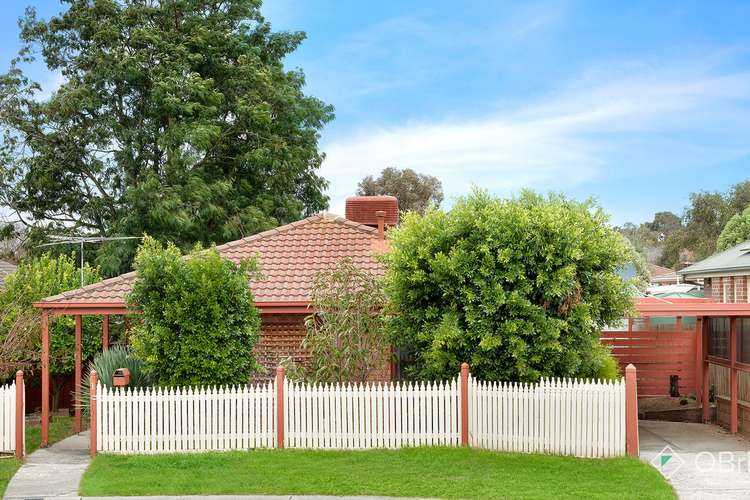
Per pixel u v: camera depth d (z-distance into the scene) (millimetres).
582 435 14148
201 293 15250
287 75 38344
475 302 14992
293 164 36594
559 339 15094
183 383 15359
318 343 16125
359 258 19469
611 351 21125
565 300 14922
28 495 11656
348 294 16500
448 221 15664
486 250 14680
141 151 33688
